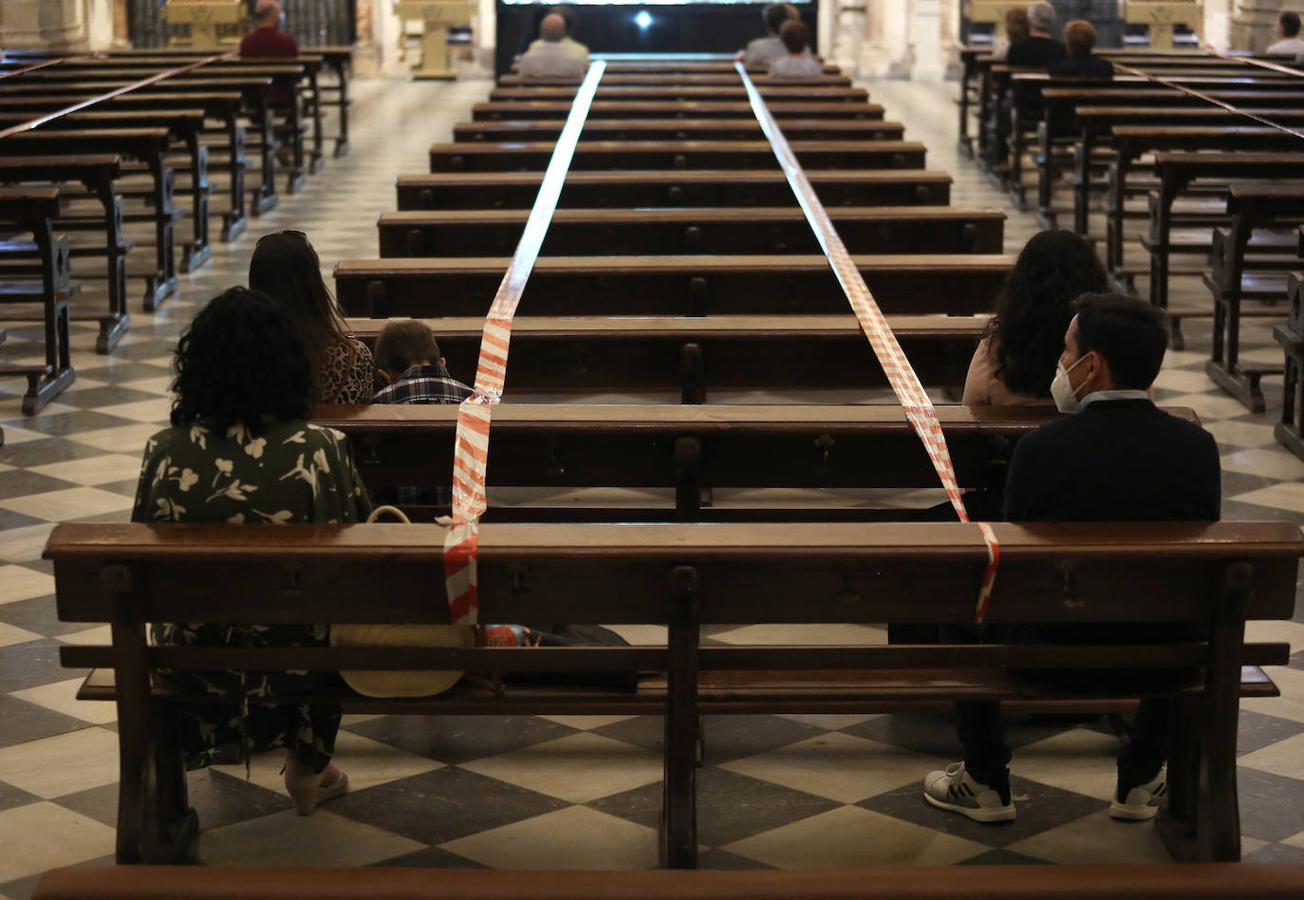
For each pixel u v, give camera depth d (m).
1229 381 8.40
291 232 5.07
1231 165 9.25
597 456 4.95
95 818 4.20
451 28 24.20
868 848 4.06
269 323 3.70
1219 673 3.58
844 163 10.90
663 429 4.82
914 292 7.23
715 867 3.96
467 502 4.22
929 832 4.14
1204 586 3.56
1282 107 11.92
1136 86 13.11
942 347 6.14
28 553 6.16
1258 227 9.62
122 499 6.80
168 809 3.98
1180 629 3.80
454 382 5.33
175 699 3.71
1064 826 4.17
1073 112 12.96
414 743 4.67
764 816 4.23
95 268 11.53
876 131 11.89
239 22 22.69
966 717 4.11
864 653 3.59
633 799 4.33
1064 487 3.78
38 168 9.24
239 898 3.30
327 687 3.79
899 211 8.50
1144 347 3.80
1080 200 11.66
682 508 4.95
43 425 7.88
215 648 3.55
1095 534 3.53
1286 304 10.05
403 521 3.80
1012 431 4.74
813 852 4.04
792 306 7.23
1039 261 4.77
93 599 3.48
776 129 11.34
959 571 3.52
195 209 11.48
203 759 4.04
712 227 8.31
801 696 3.78
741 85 14.58
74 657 3.55
